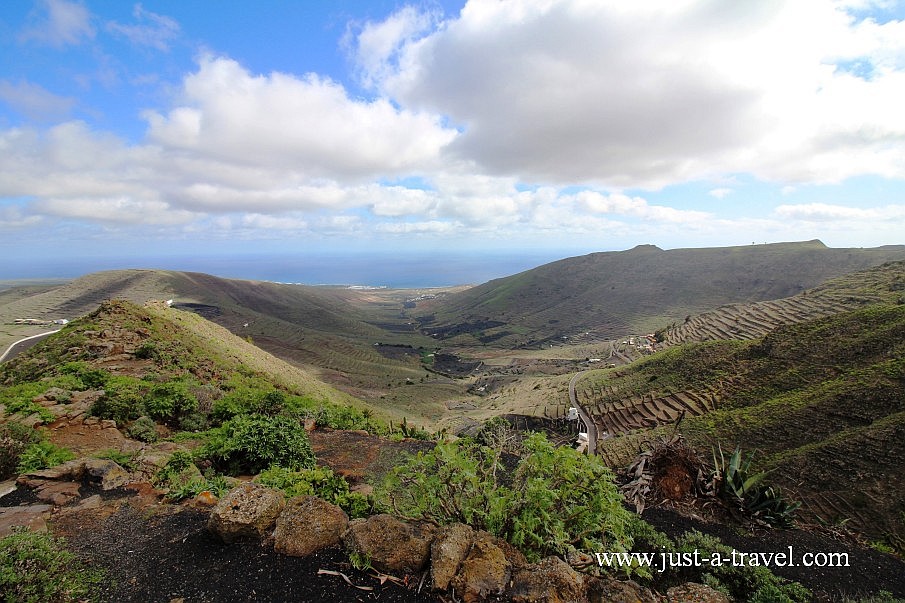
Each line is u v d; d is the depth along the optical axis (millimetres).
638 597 3908
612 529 4801
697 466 9289
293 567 4402
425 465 5531
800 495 20359
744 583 5812
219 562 4512
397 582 4168
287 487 6398
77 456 8062
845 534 8547
